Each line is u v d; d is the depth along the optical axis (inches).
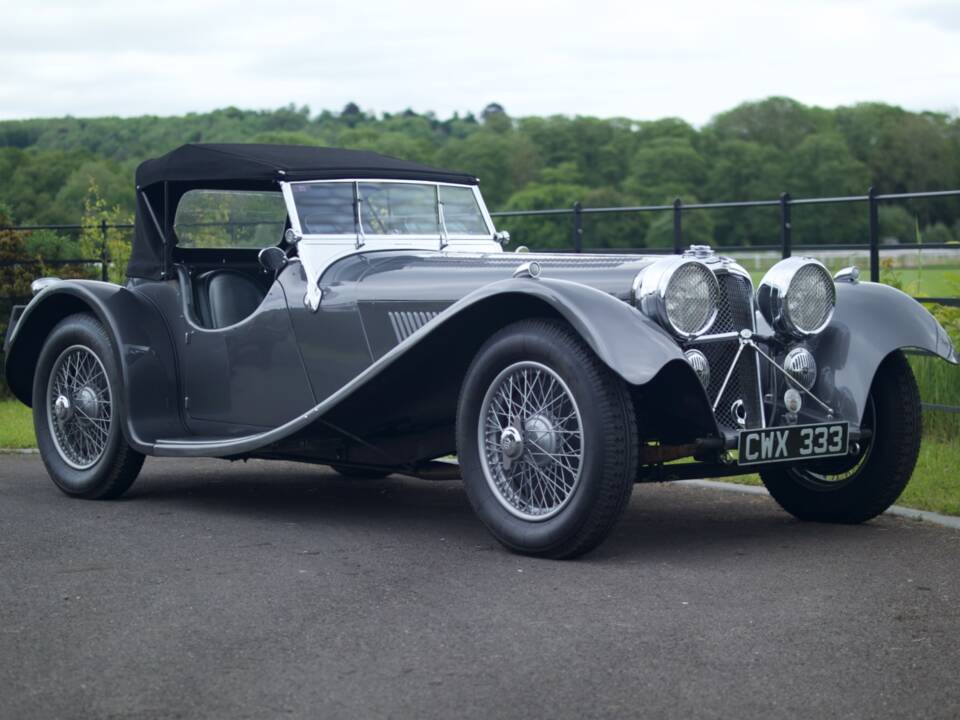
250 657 129.6
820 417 192.1
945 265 321.7
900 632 136.0
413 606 149.3
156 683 121.6
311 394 213.0
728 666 124.6
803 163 2425.0
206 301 235.8
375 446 209.2
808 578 161.6
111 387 230.4
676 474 185.8
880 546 182.9
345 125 3208.7
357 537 193.6
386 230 228.2
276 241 229.3
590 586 158.1
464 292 194.4
